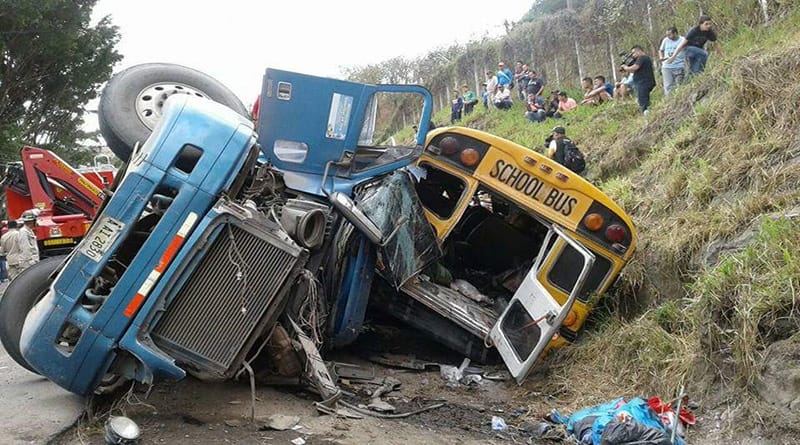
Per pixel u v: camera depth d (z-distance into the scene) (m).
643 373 5.54
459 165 6.45
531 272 6.15
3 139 20.38
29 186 12.09
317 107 5.62
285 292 4.58
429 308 6.34
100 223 4.39
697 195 7.08
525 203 6.46
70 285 4.36
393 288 6.38
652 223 7.53
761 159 6.60
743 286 4.89
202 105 4.67
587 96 13.93
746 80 7.63
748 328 4.65
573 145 9.90
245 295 4.48
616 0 15.77
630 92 12.76
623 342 5.95
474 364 6.60
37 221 11.83
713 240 6.18
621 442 4.34
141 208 4.39
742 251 5.41
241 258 4.46
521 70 17.95
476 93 22.25
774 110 7.10
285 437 4.38
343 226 5.60
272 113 5.58
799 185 5.99
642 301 6.76
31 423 4.62
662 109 10.09
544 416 5.40
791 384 4.31
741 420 4.49
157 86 6.24
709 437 4.56
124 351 4.43
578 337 6.63
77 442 4.32
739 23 10.66
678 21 12.98
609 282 6.53
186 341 4.41
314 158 5.68
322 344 5.70
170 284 4.32
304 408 4.91
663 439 4.30
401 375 6.33
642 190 8.59
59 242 11.96
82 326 4.32
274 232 4.52
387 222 5.64
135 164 4.53
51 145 26.61
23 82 24.50
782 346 4.47
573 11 17.84
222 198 4.44
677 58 10.58
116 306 4.29
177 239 4.34
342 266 5.70
